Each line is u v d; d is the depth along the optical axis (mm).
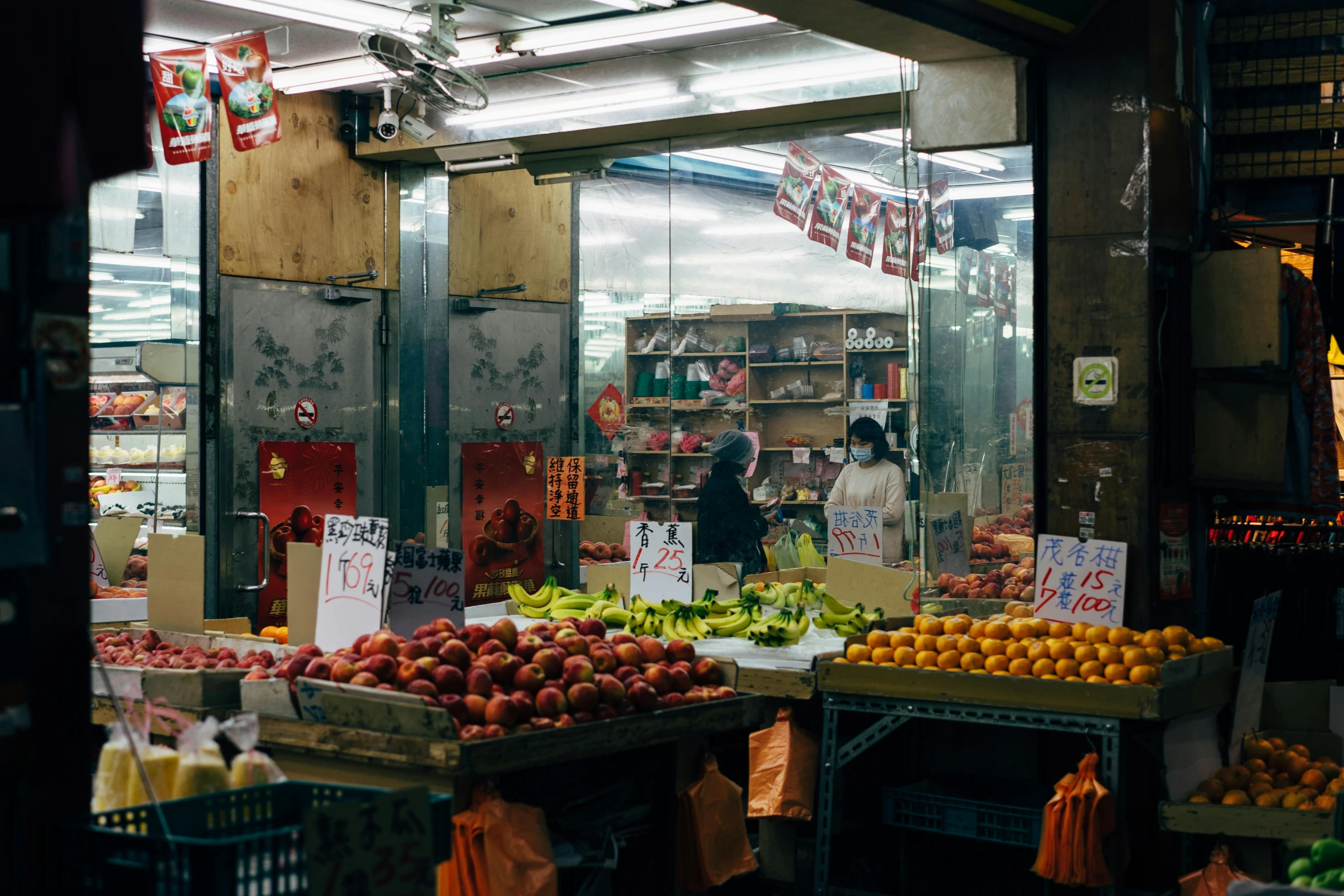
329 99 7180
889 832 4695
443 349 7645
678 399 7152
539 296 7617
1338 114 4602
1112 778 3699
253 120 5754
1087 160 4496
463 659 3510
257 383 6812
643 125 6578
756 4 3902
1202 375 4598
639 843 3816
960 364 5227
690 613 5098
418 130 6648
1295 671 4930
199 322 6520
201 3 5555
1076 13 4320
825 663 4234
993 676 3910
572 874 3676
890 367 6395
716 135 6820
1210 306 4543
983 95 4605
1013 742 4598
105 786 2463
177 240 6449
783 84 6105
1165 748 3898
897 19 4062
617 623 5387
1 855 1942
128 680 3965
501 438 7789
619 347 7371
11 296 2082
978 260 5027
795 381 6719
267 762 2422
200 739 2453
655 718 3576
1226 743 4246
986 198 4973
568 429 7652
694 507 7137
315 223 7109
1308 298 4566
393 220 7543
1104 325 4457
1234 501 4754
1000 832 3930
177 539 4906
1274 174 4699
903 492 6305
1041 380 4672
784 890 4578
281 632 4984
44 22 1711
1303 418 4578
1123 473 4414
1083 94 4504
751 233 6797
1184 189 4586
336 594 4156
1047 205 4621
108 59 1899
